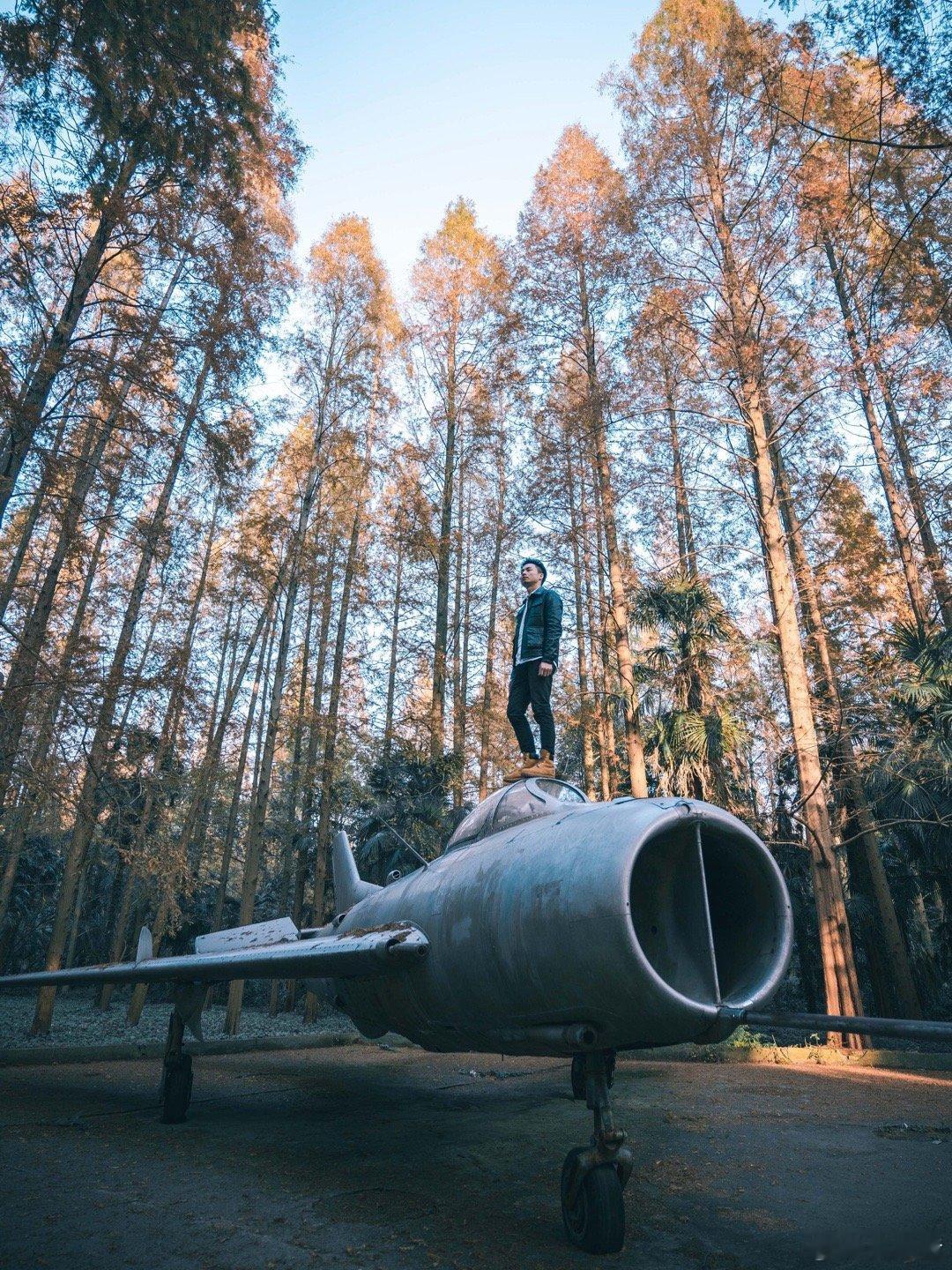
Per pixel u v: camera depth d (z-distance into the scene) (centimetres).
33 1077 933
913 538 1781
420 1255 351
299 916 2250
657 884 377
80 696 1056
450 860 541
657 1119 678
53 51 982
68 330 1042
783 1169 502
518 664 632
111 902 2897
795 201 1298
